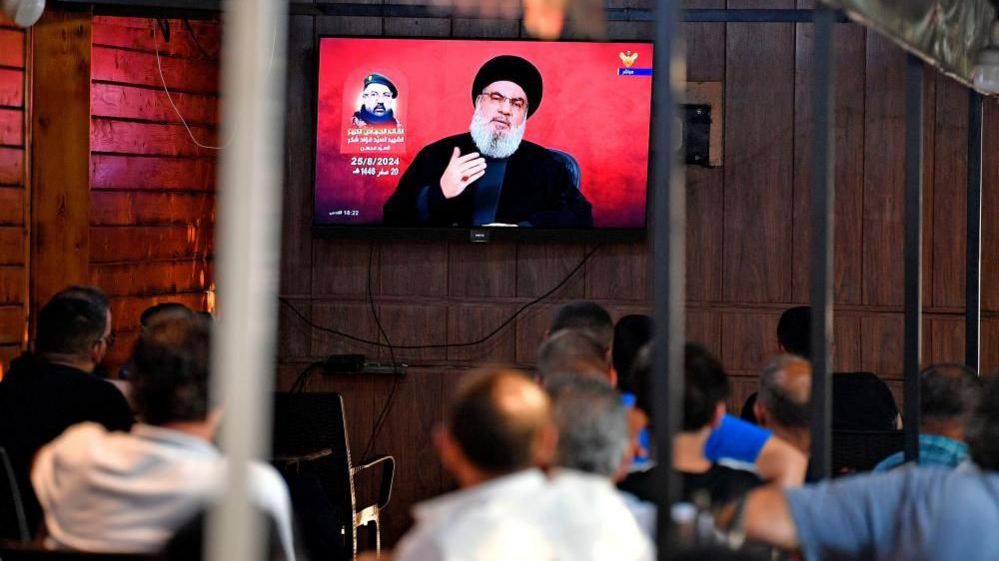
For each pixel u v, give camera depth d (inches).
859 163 835.4
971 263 661.9
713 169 838.5
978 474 310.7
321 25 844.6
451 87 828.0
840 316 838.5
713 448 423.8
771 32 832.3
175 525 350.0
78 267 738.2
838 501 315.3
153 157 808.3
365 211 835.4
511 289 848.9
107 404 499.5
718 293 839.7
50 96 730.2
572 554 273.7
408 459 850.8
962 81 560.1
